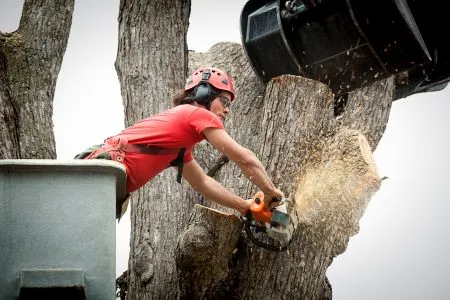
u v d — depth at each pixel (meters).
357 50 12.02
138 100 13.26
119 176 9.28
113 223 8.98
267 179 10.03
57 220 8.88
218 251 10.60
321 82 12.16
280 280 10.91
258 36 12.68
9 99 12.33
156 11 13.95
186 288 10.91
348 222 10.96
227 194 10.63
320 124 11.61
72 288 8.64
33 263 8.73
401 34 11.66
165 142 10.00
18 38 13.03
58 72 13.15
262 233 10.94
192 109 10.06
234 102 13.67
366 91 12.59
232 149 9.91
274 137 11.52
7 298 8.62
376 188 11.05
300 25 12.30
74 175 9.02
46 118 12.56
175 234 12.20
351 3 11.72
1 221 8.77
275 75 12.78
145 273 11.92
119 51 13.91
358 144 11.23
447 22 12.77
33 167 8.93
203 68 10.73
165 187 12.56
